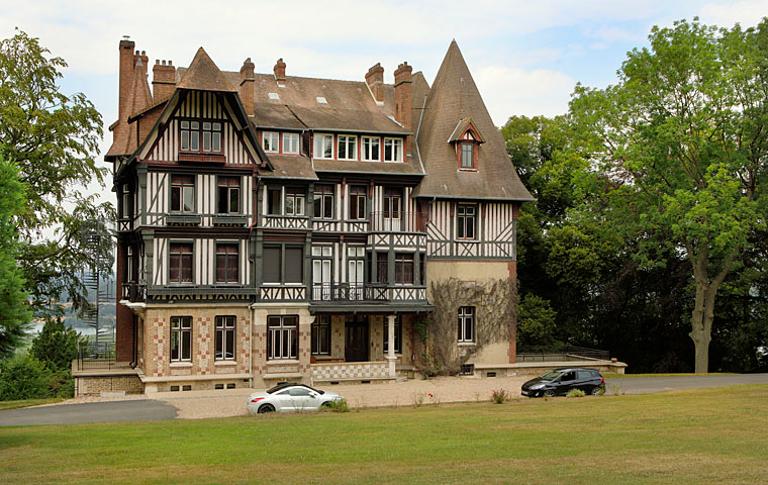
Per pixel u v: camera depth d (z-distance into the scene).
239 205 31.45
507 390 30.03
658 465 13.73
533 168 46.75
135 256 33.06
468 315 35.78
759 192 36.09
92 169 36.53
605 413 20.66
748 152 35.28
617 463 13.96
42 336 37.28
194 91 30.58
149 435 18.33
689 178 35.41
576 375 27.61
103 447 16.61
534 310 41.56
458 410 22.50
